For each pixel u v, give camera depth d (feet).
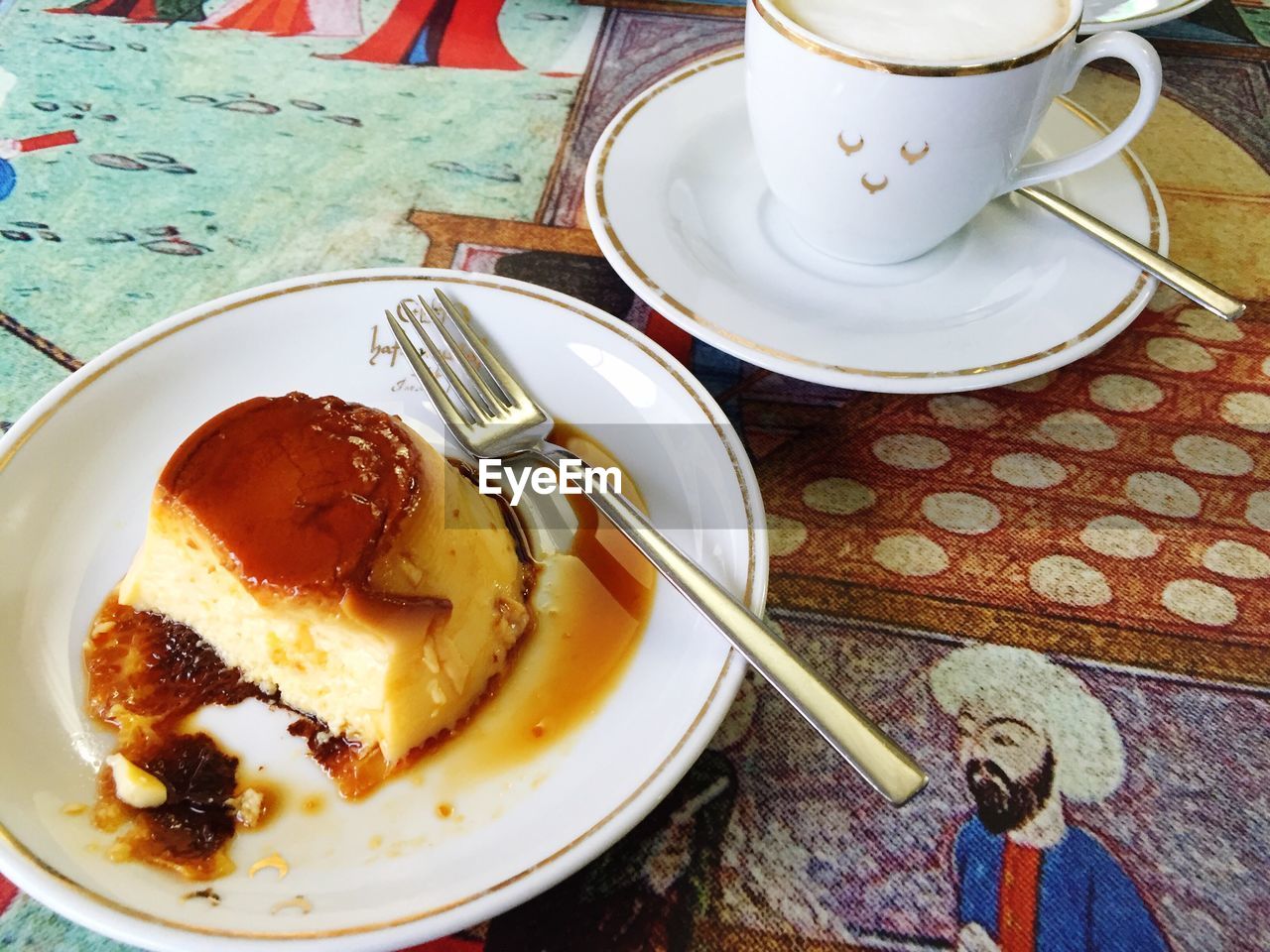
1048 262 0.94
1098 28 1.22
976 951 0.59
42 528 0.75
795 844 0.64
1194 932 0.60
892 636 0.75
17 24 1.33
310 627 0.68
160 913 0.54
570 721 0.68
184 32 1.34
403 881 0.59
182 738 0.69
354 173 1.13
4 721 0.66
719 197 1.03
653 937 0.59
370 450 0.74
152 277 1.00
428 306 0.90
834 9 0.90
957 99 0.82
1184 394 0.93
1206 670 0.73
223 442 0.74
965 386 0.81
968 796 0.66
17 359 0.91
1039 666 0.73
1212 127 1.20
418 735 0.68
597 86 1.27
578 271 1.03
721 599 0.69
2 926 0.58
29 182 1.09
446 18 1.38
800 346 0.84
